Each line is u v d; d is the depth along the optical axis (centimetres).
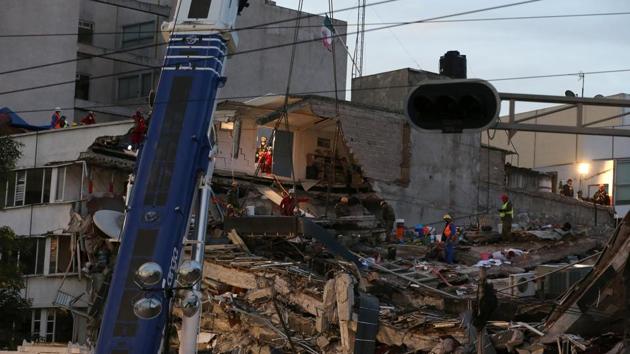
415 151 4516
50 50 5591
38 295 4103
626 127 5422
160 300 2042
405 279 3173
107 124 4134
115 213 2506
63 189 4162
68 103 5628
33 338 4062
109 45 6006
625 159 5525
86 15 5944
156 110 2288
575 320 2530
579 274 3006
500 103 1617
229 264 3278
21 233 4209
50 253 4122
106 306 2053
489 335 2589
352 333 2770
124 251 2109
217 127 4375
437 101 1636
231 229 3422
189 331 2078
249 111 4306
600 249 3659
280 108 4228
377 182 4372
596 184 5631
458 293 3070
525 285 3039
